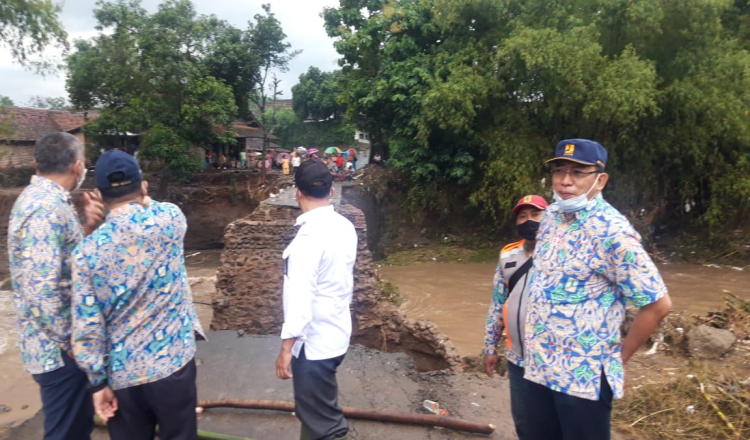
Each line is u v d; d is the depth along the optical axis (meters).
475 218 20.23
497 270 3.39
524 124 17.72
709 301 12.48
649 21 15.16
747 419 4.15
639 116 16.06
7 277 14.53
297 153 27.52
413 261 18.45
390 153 19.86
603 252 2.43
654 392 4.70
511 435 3.92
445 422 3.95
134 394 2.62
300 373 3.00
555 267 2.56
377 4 20.39
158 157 22.48
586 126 16.91
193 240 24.83
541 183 17.23
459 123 16.73
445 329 10.62
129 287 2.52
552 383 2.55
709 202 18.00
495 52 17.89
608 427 2.58
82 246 2.49
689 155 17.19
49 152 2.82
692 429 4.17
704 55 15.92
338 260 2.97
